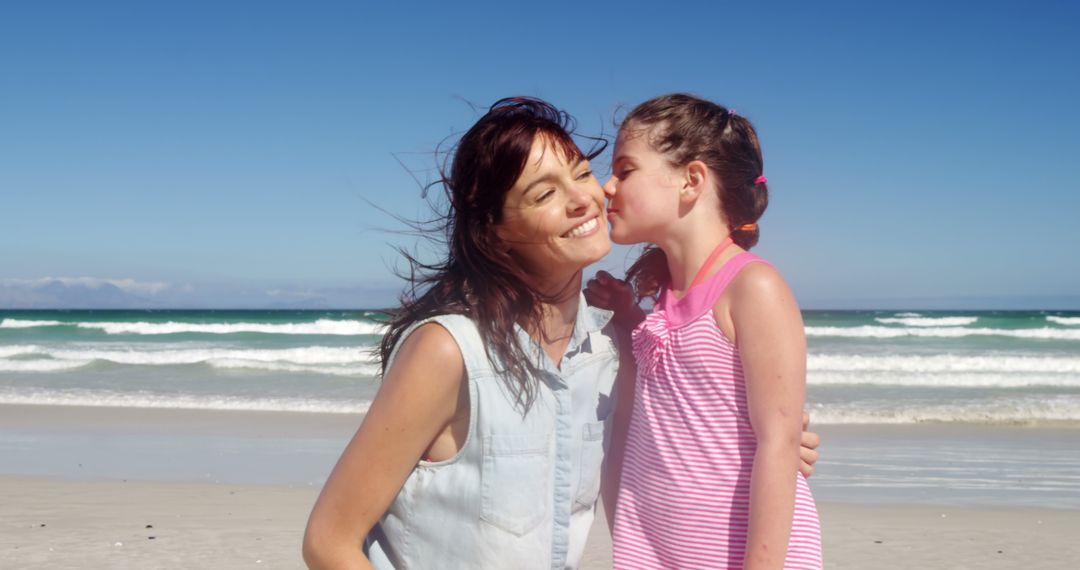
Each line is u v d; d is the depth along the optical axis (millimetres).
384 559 1993
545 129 2006
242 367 22156
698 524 2236
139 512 7738
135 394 17016
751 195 2420
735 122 2430
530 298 1991
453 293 2010
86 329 35969
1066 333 31500
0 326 36656
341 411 14617
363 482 1872
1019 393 17062
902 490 8914
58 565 6215
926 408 14555
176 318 62250
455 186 2016
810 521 2295
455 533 1916
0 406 15461
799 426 2125
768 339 2119
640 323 2410
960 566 6355
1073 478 9523
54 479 9281
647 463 2355
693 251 2352
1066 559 6500
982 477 9547
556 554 2004
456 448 1947
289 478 9312
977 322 39969
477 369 1894
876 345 29000
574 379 2105
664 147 2342
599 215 2043
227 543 6777
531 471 1947
